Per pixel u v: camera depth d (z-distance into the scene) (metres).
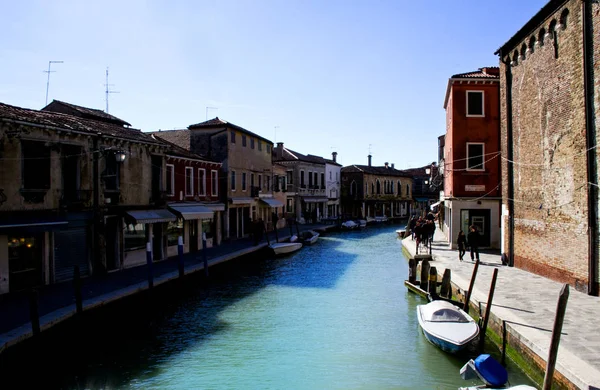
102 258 17.48
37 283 15.04
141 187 20.16
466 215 23.53
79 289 11.80
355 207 59.47
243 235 32.88
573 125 13.00
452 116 23.12
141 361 10.79
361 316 14.20
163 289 16.22
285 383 9.53
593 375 6.98
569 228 13.38
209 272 20.11
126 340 12.27
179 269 17.44
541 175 15.09
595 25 11.97
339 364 10.44
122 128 20.94
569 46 13.16
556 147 14.02
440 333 10.69
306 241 33.41
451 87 23.19
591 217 12.20
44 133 15.05
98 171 17.36
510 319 10.16
